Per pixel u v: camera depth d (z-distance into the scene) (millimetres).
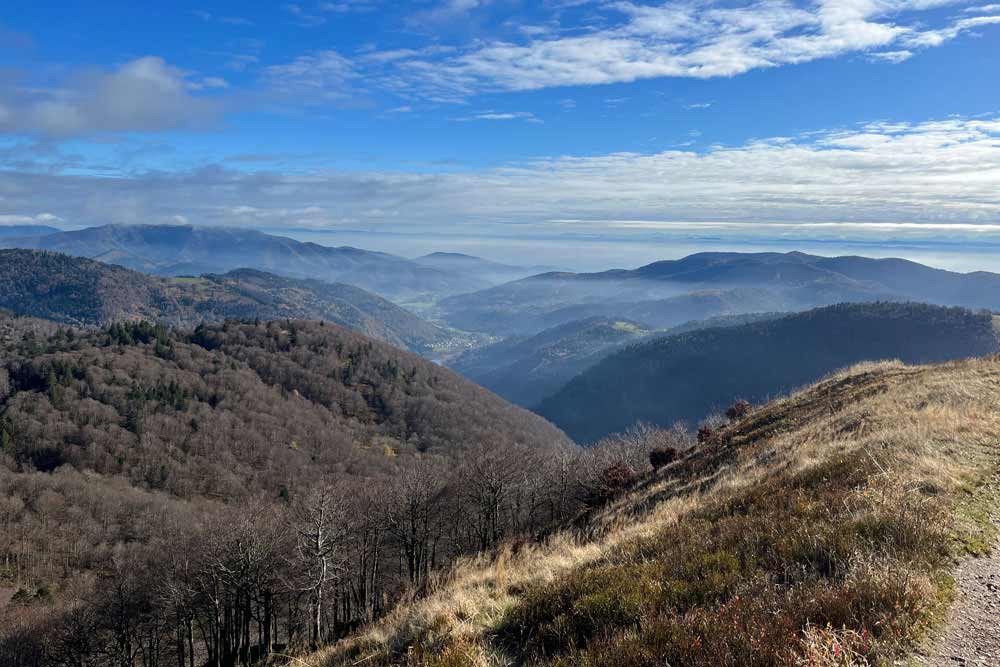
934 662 4836
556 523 33875
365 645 8484
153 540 67312
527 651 6613
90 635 46094
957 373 21406
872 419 16953
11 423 102750
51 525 75812
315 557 39250
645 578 7305
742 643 5145
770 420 27391
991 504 8367
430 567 47719
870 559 6418
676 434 61719
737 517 9539
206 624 48656
